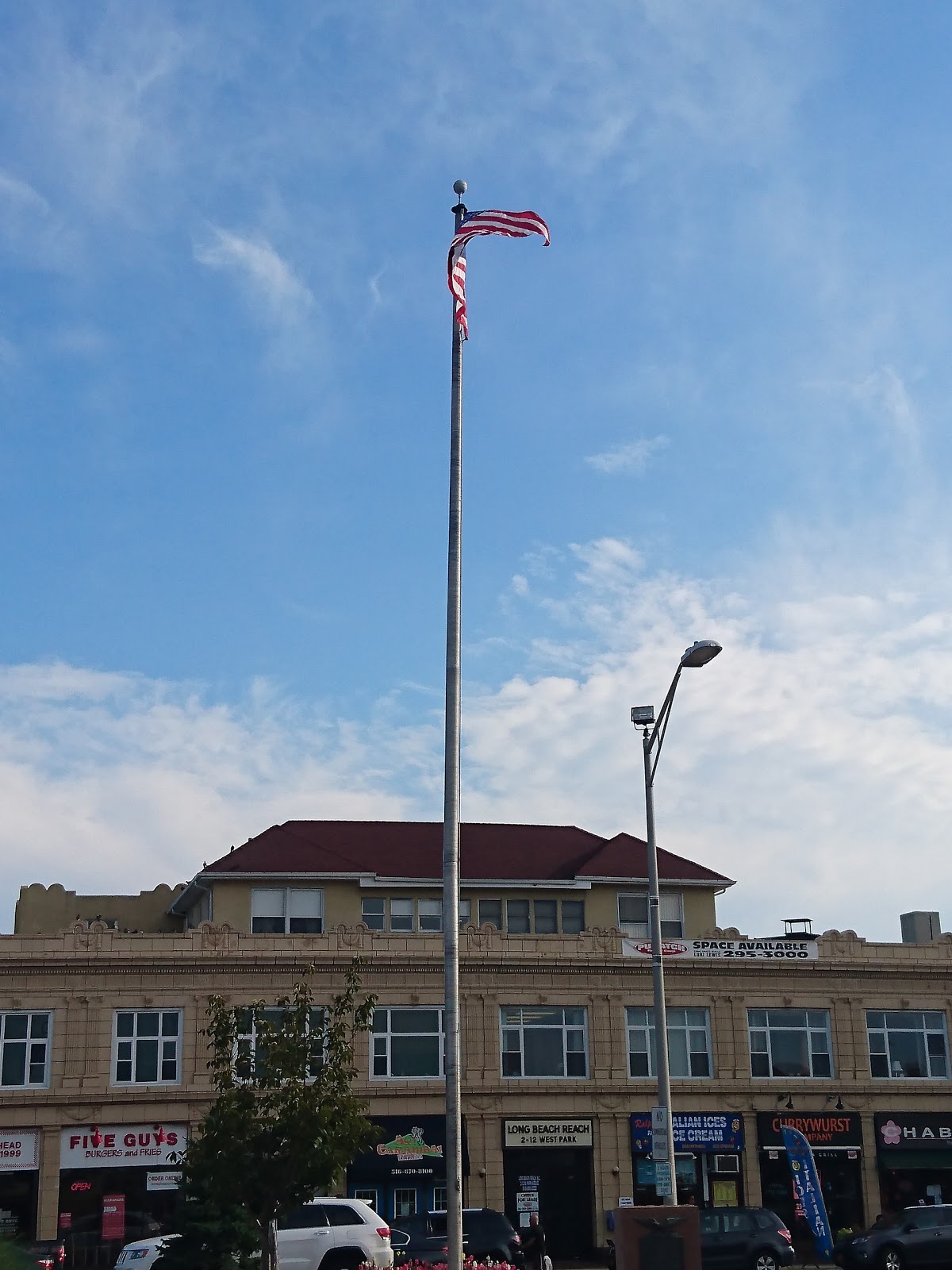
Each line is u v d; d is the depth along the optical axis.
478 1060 42.97
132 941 41.62
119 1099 40.12
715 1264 36.09
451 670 24.56
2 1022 40.38
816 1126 44.47
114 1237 39.03
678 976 45.12
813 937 46.66
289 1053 25.50
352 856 51.12
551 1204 42.34
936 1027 46.78
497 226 26.75
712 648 26.83
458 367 26.09
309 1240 31.38
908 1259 37.47
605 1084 43.38
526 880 50.84
